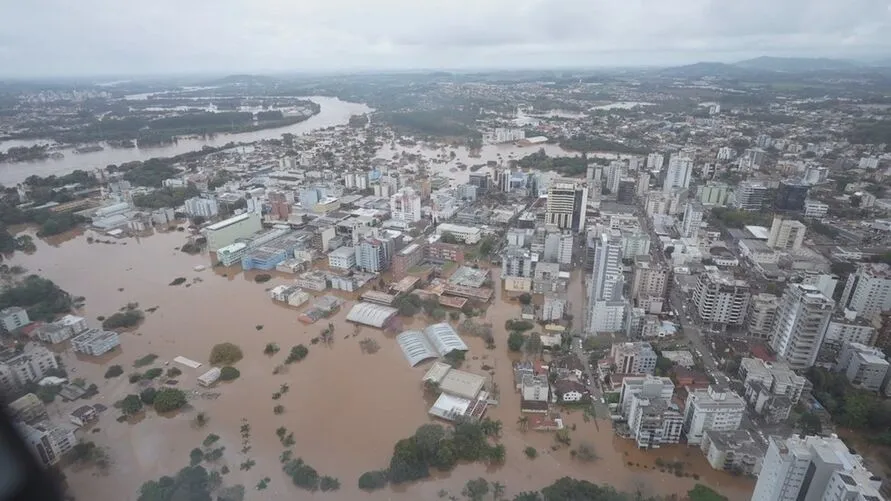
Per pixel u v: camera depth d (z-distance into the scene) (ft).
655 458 636.48
